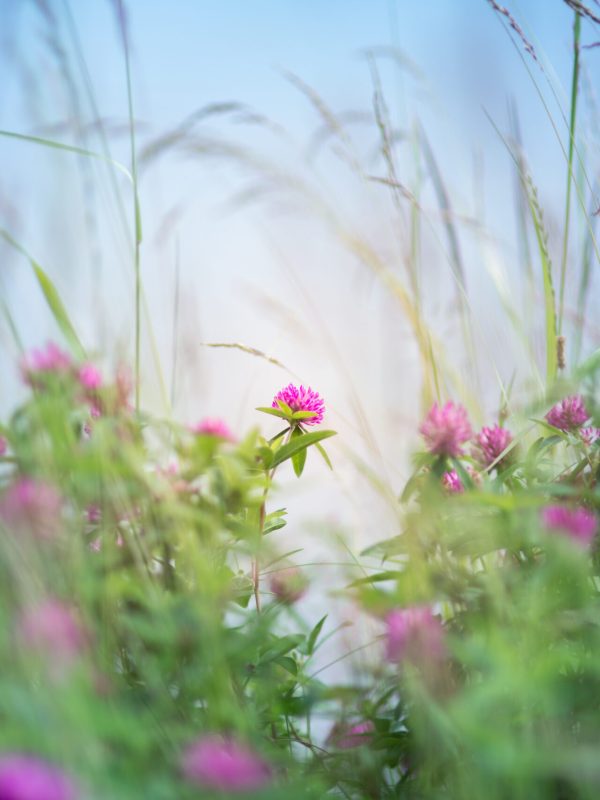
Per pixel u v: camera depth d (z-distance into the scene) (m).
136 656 1.16
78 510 1.16
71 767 1.05
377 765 1.22
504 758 1.08
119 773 1.08
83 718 1.06
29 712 1.06
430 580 1.19
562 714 1.15
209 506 1.19
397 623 1.15
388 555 1.22
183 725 1.15
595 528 1.20
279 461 1.22
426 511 1.18
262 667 1.22
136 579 1.17
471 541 1.20
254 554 1.21
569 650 1.17
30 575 1.12
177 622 1.15
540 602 1.16
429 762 1.15
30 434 1.15
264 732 1.24
